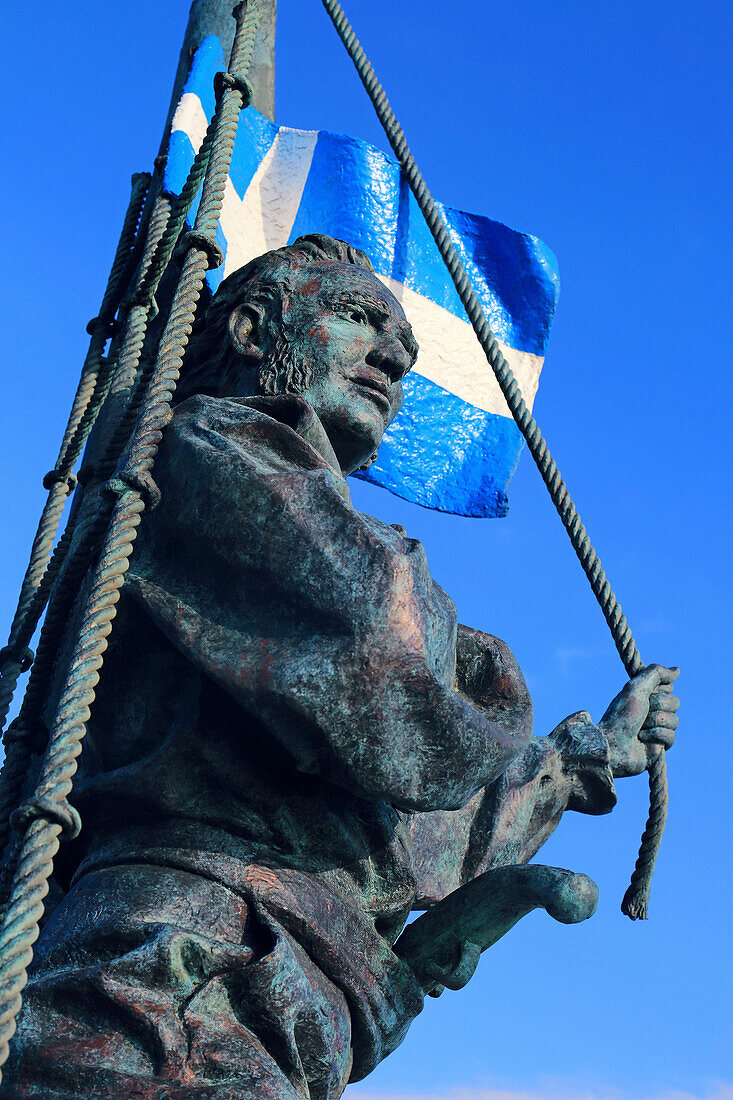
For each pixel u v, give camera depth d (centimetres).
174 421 371
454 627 346
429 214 573
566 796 450
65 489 484
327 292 426
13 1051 297
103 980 302
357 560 325
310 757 322
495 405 689
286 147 687
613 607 488
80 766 380
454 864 419
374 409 418
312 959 333
